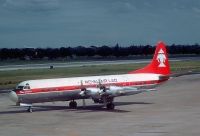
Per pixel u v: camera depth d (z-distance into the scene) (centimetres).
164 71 6475
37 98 5516
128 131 4081
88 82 5809
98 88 5809
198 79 10975
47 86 5544
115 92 5612
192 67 15088
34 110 5809
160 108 5803
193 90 8281
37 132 4138
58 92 5591
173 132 3997
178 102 6469
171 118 4875
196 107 5838
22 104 5534
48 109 5888
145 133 3962
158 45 6431
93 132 4062
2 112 5681
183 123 4512
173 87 9012
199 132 3978
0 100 7106
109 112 5472
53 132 4112
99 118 4969
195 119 4775
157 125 4406
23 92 5431
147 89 6109
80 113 5431
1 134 4069
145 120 4753
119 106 6097
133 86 6100
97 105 6234
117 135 3891
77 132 4081
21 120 4941
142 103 6431
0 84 9669
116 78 6038
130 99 7012
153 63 6400
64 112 5550
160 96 7400
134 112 5434
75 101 6325
